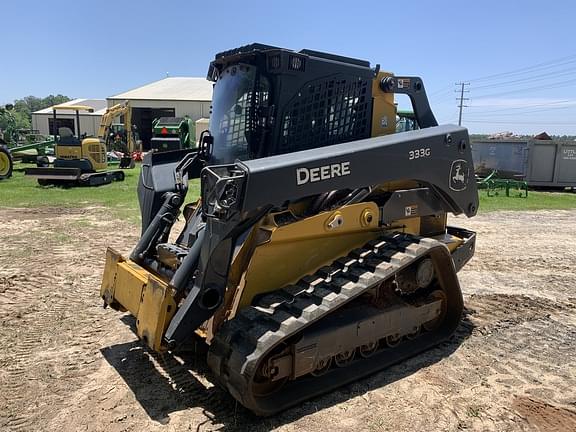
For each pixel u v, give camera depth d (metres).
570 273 7.28
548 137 27.02
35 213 11.12
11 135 30.72
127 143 25.48
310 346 3.52
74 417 3.40
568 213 13.04
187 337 3.34
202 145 4.66
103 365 4.13
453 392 3.80
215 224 3.29
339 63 4.16
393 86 4.58
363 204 4.00
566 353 4.55
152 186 4.74
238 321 3.38
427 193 4.48
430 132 4.39
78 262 7.10
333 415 3.46
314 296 3.54
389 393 3.75
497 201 15.09
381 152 3.91
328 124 4.17
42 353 4.34
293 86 3.91
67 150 17.38
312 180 3.48
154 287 3.51
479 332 4.96
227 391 3.70
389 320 4.04
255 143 4.02
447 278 4.50
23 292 5.85
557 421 3.46
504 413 3.54
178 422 3.36
